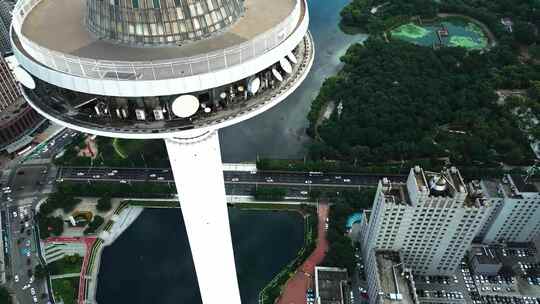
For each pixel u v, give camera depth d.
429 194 166.25
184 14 74.94
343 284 196.62
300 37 83.75
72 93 77.62
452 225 174.38
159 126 76.25
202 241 110.69
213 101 76.75
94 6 77.88
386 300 170.75
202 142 88.06
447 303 194.38
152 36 75.50
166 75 70.00
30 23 86.19
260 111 81.00
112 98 73.00
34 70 74.50
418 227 177.12
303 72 88.19
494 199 195.50
